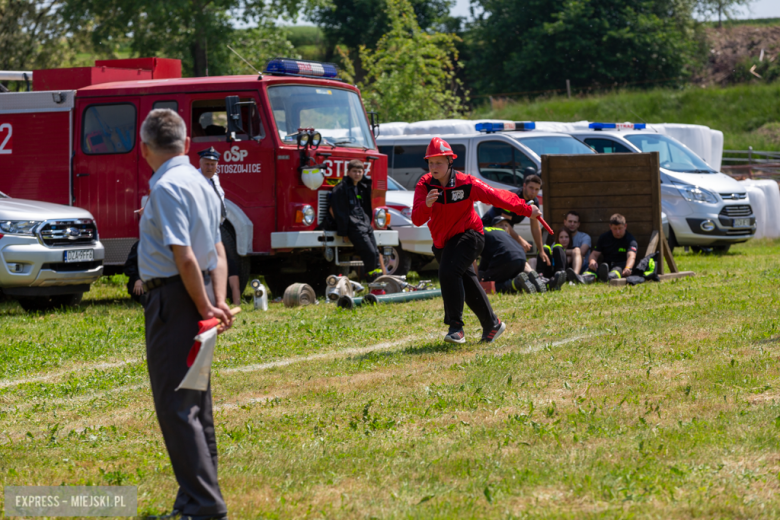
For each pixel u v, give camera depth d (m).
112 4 46.56
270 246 15.12
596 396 7.20
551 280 15.01
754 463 5.30
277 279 17.52
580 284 15.79
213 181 13.05
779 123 50.34
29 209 14.55
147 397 8.14
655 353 8.84
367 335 11.04
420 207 9.41
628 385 7.52
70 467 5.96
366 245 15.47
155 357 4.72
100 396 8.31
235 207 15.16
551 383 7.80
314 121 15.93
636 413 6.59
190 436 4.70
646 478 5.09
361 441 6.26
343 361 9.31
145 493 5.31
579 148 21.31
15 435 7.00
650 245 16.41
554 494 4.99
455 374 8.35
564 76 73.81
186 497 4.79
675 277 16.69
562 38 72.94
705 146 28.27
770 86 54.19
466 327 11.41
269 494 5.25
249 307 14.64
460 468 5.51
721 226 22.56
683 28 77.31
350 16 83.75
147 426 7.07
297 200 15.17
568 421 6.45
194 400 4.75
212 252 4.75
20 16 47.28
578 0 73.50
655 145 24.05
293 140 15.36
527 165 20.44
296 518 4.82
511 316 11.98
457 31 87.81
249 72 50.84
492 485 5.12
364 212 15.73
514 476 5.29
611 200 16.77
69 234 14.69
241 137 15.26
